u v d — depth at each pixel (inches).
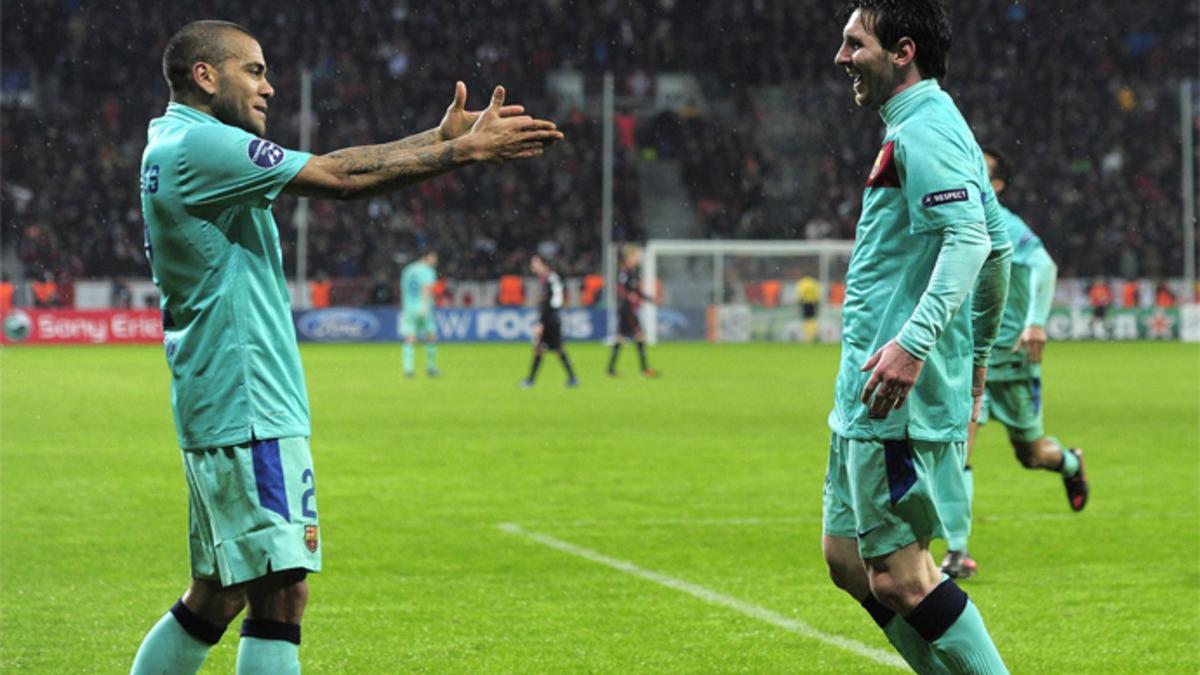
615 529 427.5
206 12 2052.2
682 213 2068.2
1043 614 310.0
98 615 307.9
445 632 293.7
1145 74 2176.4
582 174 2032.5
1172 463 597.0
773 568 365.1
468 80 2063.2
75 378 1101.7
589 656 274.2
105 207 1882.4
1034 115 2096.5
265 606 193.3
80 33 2017.7
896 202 193.3
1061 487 522.6
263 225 192.5
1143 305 1870.1
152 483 528.4
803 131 2127.2
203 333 188.1
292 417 191.0
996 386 387.5
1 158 1875.0
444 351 1598.2
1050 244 1983.3
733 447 657.6
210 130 185.0
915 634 204.5
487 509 467.5
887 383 183.5
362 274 1863.9
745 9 2198.6
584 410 852.0
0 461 594.6
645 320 1798.7
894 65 194.2
